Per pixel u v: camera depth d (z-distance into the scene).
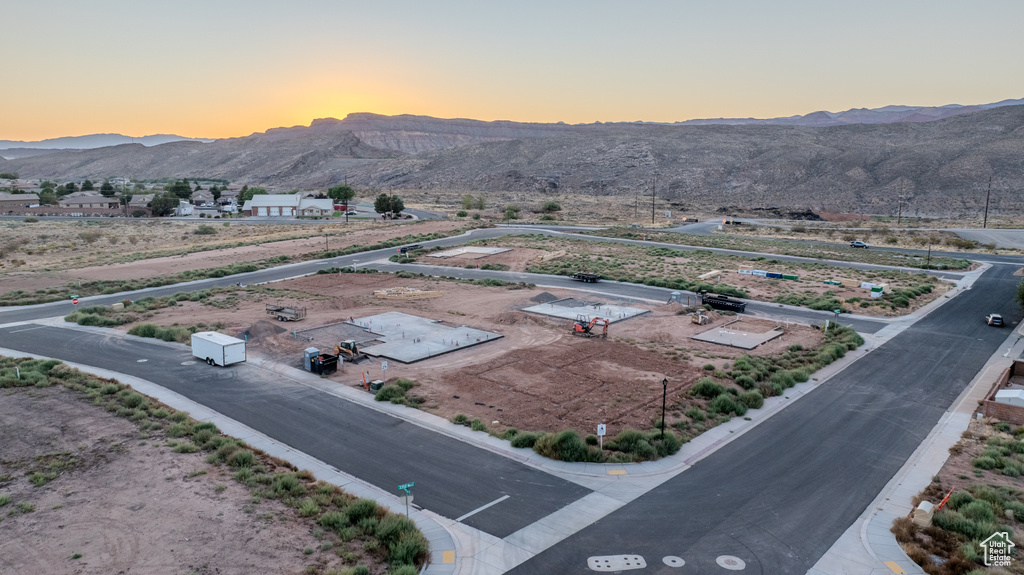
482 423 29.56
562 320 52.25
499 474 24.78
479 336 45.97
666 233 128.38
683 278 74.88
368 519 20.66
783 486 24.25
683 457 26.78
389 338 45.38
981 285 71.94
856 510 22.44
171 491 22.59
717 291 65.81
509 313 53.28
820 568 18.81
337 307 57.28
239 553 18.72
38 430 28.09
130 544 19.11
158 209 170.62
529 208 198.00
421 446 27.30
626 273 78.62
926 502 21.67
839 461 26.64
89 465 24.67
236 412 31.16
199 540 19.39
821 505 22.78
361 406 32.06
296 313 51.59
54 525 20.14
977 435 29.59
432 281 73.12
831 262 90.38
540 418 30.50
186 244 111.12
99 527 20.08
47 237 116.19
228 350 38.59
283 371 37.72
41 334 47.22
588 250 100.00
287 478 23.34
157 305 57.94
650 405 32.50
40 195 178.50
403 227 132.12
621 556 19.27
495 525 21.02
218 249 99.56
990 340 48.28
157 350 42.69
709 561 19.06
